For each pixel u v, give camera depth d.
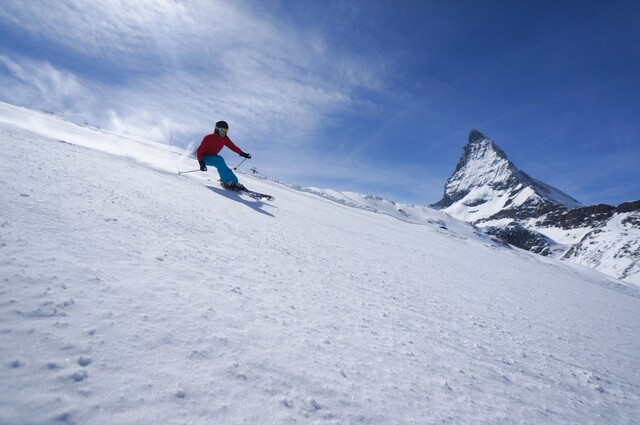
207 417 1.34
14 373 1.18
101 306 1.81
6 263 1.85
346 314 3.36
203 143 10.12
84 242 2.60
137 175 7.03
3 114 10.53
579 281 28.58
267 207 10.62
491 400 2.43
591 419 2.68
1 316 1.43
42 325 1.48
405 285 6.06
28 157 4.72
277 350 2.08
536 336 5.10
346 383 1.98
